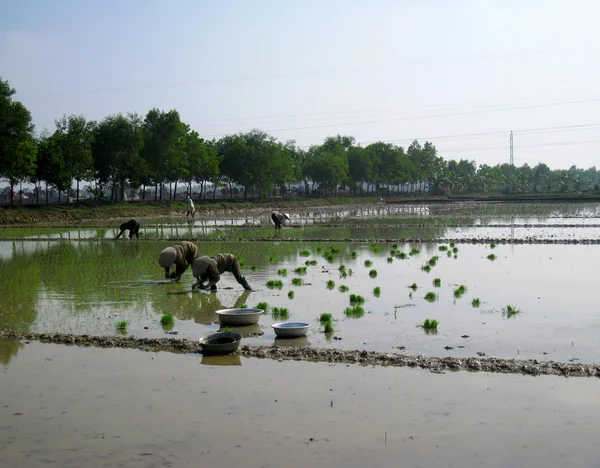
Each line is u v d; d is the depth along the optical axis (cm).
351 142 16212
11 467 852
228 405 1059
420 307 1839
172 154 8700
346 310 1767
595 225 5447
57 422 1002
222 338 1429
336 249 3575
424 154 19800
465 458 854
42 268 2853
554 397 1067
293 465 842
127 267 2875
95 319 1745
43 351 1413
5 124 6141
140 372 1248
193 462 857
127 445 914
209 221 6994
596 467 824
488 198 13050
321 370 1238
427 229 5350
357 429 952
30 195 10456
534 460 846
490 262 2906
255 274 2600
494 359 1263
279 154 11206
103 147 8038
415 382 1155
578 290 2100
